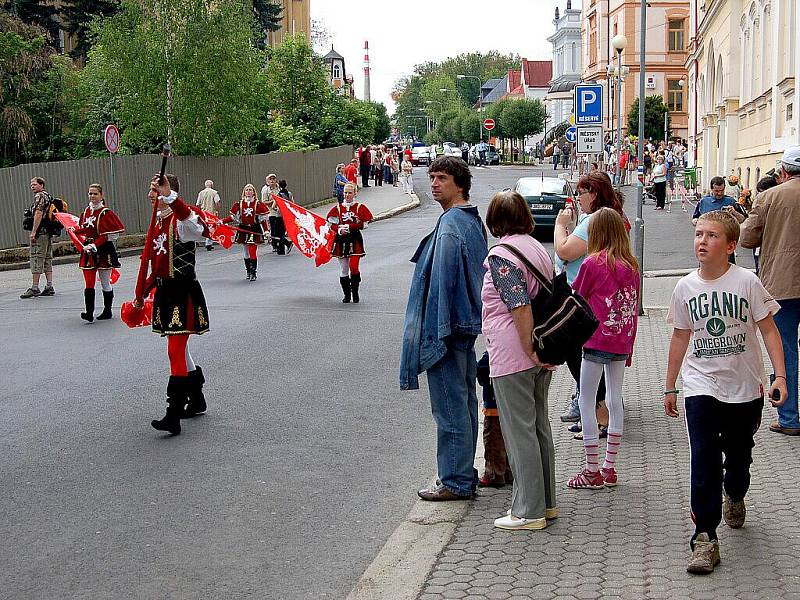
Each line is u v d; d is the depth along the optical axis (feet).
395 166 182.39
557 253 25.52
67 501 21.62
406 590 16.10
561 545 17.94
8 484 22.89
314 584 17.03
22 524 20.22
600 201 24.93
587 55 276.21
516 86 460.96
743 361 17.24
